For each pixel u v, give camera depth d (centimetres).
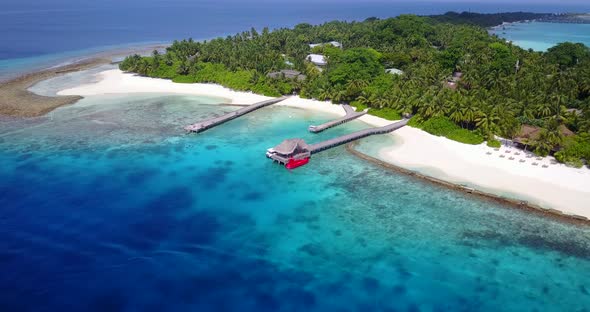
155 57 14562
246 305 4484
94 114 10381
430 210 6194
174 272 4919
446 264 5109
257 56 14350
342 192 6731
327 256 5262
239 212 6172
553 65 12362
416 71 11919
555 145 7744
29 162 7575
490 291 4703
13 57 17675
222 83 13225
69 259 5059
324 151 8331
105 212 6066
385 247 5416
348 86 11319
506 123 8244
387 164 7575
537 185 6719
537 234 5594
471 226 5797
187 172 7375
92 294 4541
